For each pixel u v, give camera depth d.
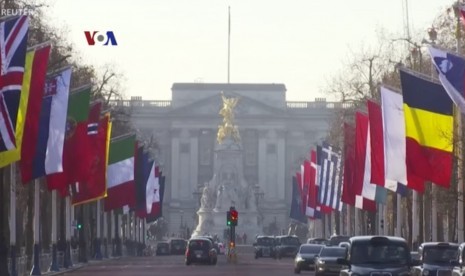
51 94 153.12
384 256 107.88
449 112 140.50
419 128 140.75
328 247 171.25
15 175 179.00
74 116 170.50
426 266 123.31
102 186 191.12
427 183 190.75
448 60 125.88
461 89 125.25
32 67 138.62
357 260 107.69
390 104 156.50
